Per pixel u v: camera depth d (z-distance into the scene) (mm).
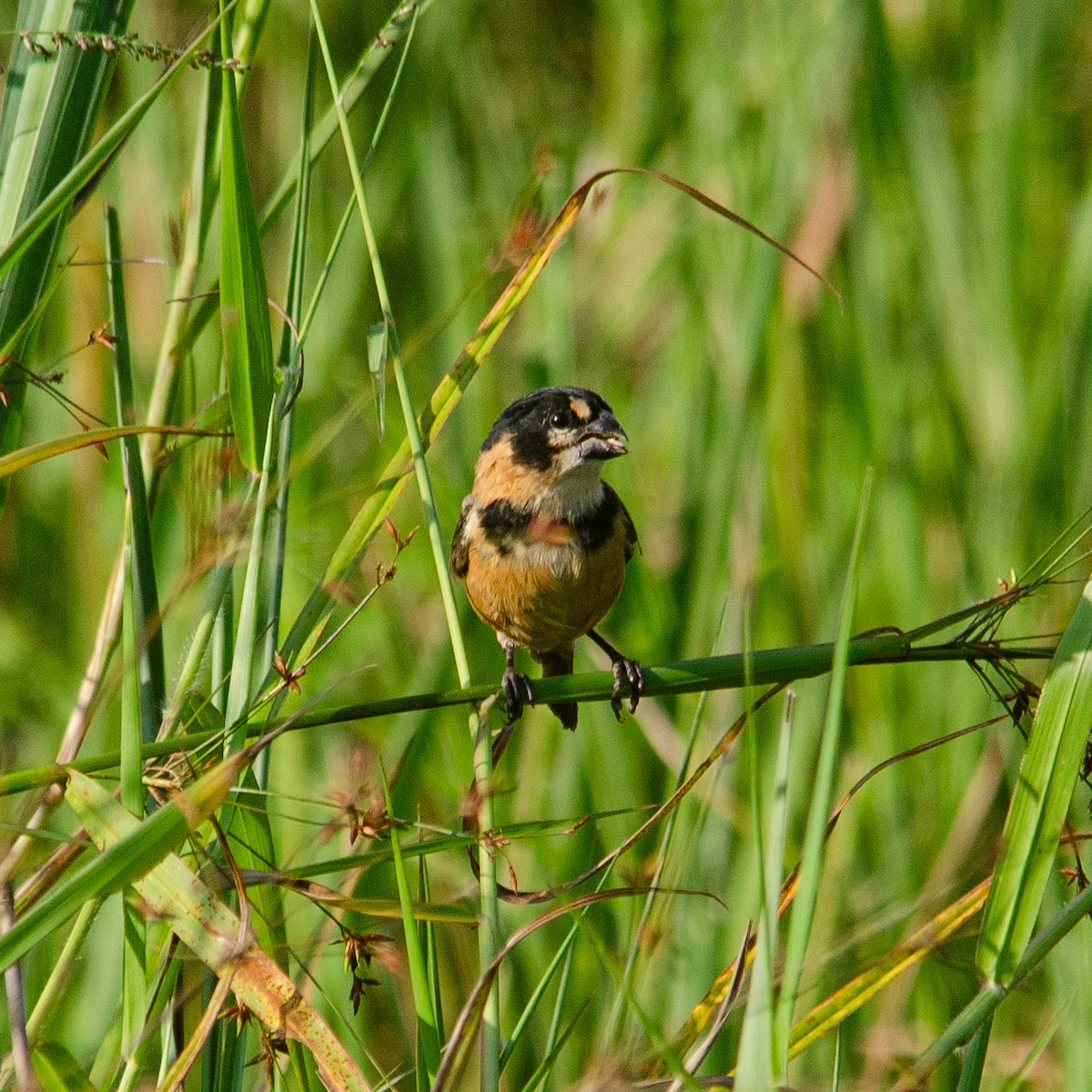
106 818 6020
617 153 14219
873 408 12273
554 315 12867
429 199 13711
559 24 16812
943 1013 10055
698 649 11523
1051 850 6152
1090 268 12305
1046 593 11680
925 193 12766
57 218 7555
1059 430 12117
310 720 7000
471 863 7258
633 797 11164
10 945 5316
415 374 13281
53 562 13320
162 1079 6199
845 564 11969
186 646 8734
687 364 12539
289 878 6316
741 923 10023
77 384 13016
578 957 10164
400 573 12297
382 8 14133
